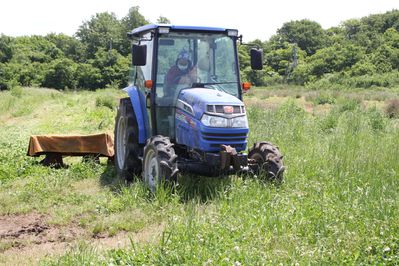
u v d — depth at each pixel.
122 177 8.34
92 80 62.22
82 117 18.22
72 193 7.64
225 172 7.09
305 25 88.12
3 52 69.62
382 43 67.56
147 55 7.89
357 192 6.65
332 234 5.09
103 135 9.53
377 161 8.58
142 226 6.08
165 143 7.07
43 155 10.07
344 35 87.38
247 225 5.47
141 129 7.97
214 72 7.71
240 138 7.07
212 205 6.51
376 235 5.09
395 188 7.04
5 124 18.62
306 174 7.90
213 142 6.91
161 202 6.62
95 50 75.00
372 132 12.16
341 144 10.10
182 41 7.59
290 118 14.41
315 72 64.31
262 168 7.30
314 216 5.68
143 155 7.51
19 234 6.02
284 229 5.37
